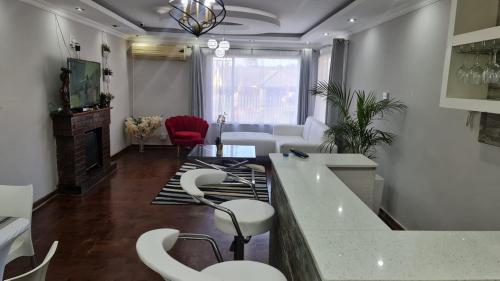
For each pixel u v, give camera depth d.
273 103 7.55
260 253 2.99
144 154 6.83
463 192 2.62
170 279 0.93
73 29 4.72
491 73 1.81
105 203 4.09
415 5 3.38
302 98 7.41
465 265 1.04
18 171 3.62
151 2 4.47
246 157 4.71
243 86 7.46
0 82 3.33
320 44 7.06
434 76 3.05
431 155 3.07
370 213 1.44
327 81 6.39
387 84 4.07
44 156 4.07
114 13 4.88
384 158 4.05
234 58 7.35
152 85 7.36
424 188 3.17
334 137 4.67
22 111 3.67
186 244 3.11
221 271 1.46
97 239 3.18
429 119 3.12
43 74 4.04
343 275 0.97
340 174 2.27
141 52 7.01
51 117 4.17
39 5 3.88
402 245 1.16
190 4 3.21
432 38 3.10
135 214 3.78
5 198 2.11
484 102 1.72
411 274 0.98
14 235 1.57
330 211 1.45
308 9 4.59
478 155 2.45
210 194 4.42
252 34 6.52
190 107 7.37
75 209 3.89
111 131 6.31
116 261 2.80
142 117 7.14
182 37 6.90
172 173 5.44
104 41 5.83
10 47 3.46
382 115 4.12
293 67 7.45
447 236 1.24
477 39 1.74
